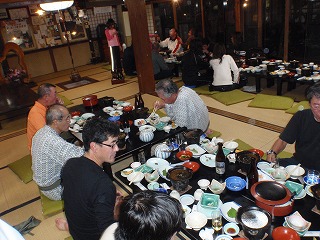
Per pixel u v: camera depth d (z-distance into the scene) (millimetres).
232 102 4879
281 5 6270
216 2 7539
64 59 9656
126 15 9430
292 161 2254
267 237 1421
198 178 2004
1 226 816
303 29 6141
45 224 2578
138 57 5867
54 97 3135
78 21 9562
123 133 2656
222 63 5301
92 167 1506
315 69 4762
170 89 2686
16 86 6500
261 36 6844
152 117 3168
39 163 2373
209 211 1651
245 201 1714
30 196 3047
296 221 1461
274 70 5043
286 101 4598
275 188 1600
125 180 2113
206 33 8125
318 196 1535
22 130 4965
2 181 3393
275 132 3729
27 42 8805
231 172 2021
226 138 3713
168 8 8906
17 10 8359
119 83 7156
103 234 1014
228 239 1434
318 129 2029
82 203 1446
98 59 10172
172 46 7844
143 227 859
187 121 2932
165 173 2039
